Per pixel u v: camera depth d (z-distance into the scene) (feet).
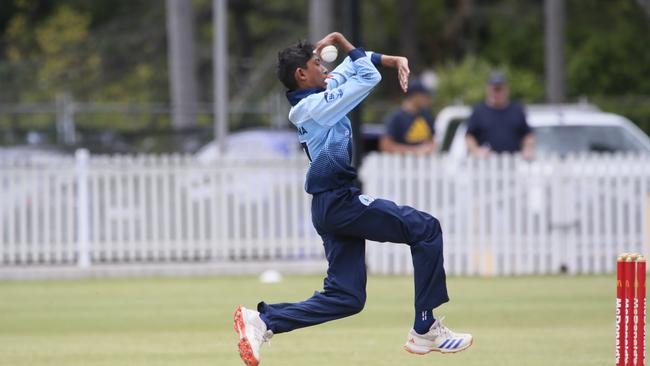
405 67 87.20
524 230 185.47
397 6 481.87
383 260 185.68
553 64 330.95
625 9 451.94
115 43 419.33
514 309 145.07
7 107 296.30
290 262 188.44
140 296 162.30
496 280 177.27
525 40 465.06
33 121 321.73
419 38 496.23
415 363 108.17
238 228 189.98
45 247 188.24
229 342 122.62
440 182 184.44
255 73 434.30
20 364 110.52
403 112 191.72
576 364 107.04
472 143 188.14
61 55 409.49
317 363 108.58
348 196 87.71
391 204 88.22
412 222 87.81
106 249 188.75
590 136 203.82
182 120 302.04
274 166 189.78
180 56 316.60
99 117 334.44
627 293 81.30
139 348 119.24
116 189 188.55
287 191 190.19
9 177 187.32
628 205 185.06
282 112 266.77
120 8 485.97
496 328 130.31
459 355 112.27
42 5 487.61
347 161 88.17
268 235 190.49
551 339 122.01
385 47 488.02
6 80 369.50
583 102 295.69
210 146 237.86
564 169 184.44
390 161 183.93
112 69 414.62
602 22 468.75
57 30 440.86
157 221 189.06
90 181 188.34
